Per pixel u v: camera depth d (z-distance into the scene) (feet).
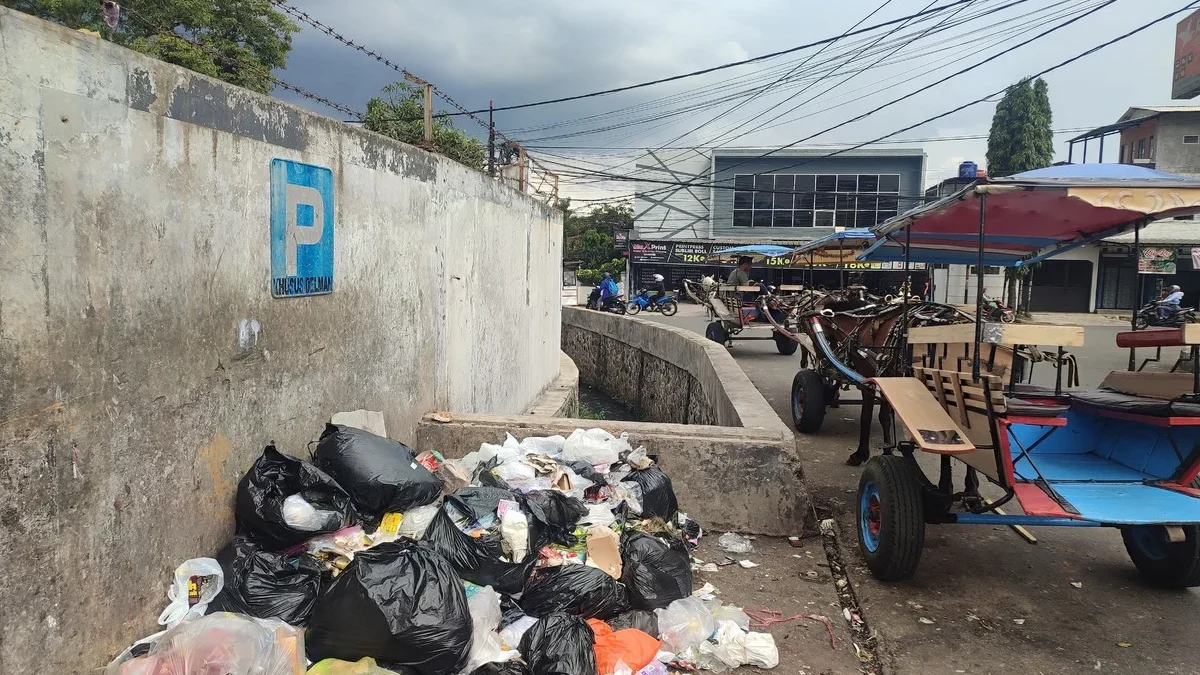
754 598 13.29
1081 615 12.80
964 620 12.55
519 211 27.68
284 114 11.88
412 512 11.98
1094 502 12.47
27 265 7.09
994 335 12.59
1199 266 89.56
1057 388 14.61
